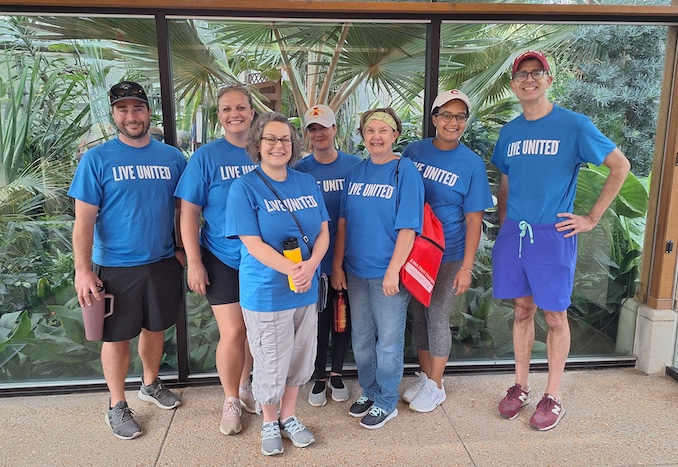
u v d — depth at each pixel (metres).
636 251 3.18
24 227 2.91
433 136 2.99
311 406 2.78
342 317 2.68
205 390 2.97
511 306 3.21
